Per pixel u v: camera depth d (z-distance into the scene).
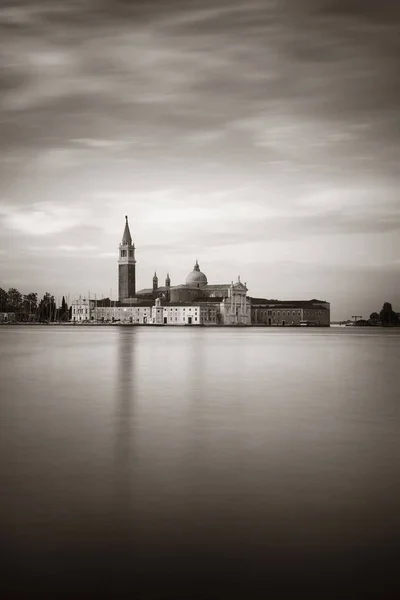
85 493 21.38
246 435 31.53
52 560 16.30
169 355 100.81
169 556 16.52
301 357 97.44
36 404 42.78
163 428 33.56
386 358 95.19
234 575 15.56
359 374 67.38
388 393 49.84
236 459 26.25
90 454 27.12
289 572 15.70
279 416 37.81
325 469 24.59
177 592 14.83
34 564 16.11
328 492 21.48
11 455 26.95
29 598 14.58
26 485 22.33
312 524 18.52
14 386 54.12
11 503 20.34
